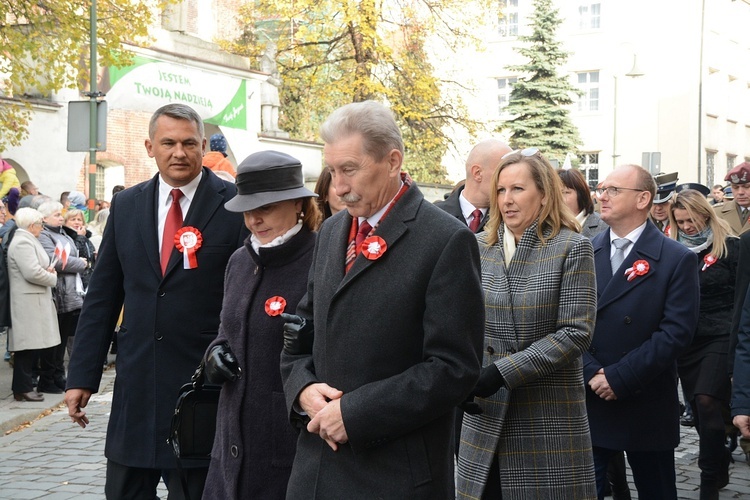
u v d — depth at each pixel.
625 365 5.32
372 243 3.35
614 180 5.62
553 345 4.31
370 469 3.32
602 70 44.88
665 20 43.91
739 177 10.13
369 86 27.55
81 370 4.93
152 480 4.94
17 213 10.74
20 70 15.34
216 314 4.85
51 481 7.56
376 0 27.44
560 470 4.37
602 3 44.84
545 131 37.22
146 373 4.80
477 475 4.43
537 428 4.39
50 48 15.27
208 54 25.05
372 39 27.83
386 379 3.28
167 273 4.80
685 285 5.45
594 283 4.46
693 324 5.43
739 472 8.02
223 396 4.21
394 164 3.40
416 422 3.24
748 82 50.69
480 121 31.31
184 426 4.45
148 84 22.36
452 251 3.31
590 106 45.38
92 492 7.22
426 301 3.30
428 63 30.08
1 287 10.53
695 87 43.69
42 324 10.62
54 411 10.57
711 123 46.28
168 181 4.94
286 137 28.08
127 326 4.88
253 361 4.12
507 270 4.59
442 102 31.17
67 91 20.66
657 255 5.52
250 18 30.70
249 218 4.20
